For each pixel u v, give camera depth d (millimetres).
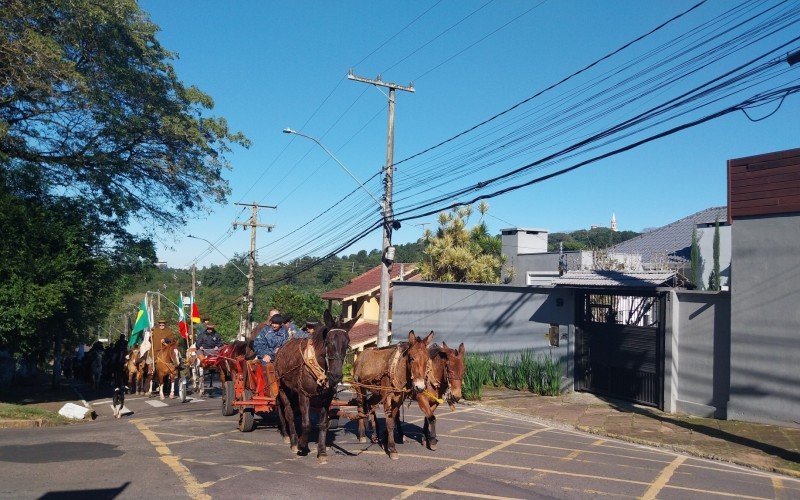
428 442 10969
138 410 17578
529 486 8602
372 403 10992
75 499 7355
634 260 29062
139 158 21500
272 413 14023
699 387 15523
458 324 24375
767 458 11070
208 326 16797
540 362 19969
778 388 13734
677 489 8852
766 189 14219
